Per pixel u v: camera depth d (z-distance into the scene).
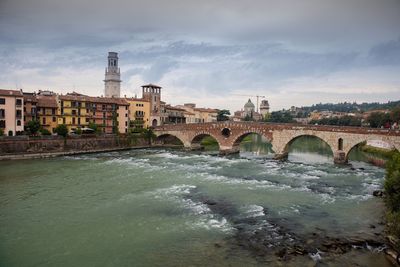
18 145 77.44
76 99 103.94
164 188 46.75
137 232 30.36
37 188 46.91
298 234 29.55
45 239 29.02
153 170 61.94
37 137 80.94
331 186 48.91
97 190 45.66
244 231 30.30
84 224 32.44
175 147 110.19
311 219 33.69
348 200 40.97
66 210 36.75
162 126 109.81
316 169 64.38
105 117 110.81
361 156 88.19
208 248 26.89
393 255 25.09
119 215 34.97
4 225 32.28
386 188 32.16
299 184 50.12
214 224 32.12
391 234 27.55
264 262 24.44
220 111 195.75
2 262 24.97
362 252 26.09
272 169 64.12
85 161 74.00
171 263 24.59
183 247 27.16
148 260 25.14
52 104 100.62
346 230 30.59
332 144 74.81
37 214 35.44
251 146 124.50
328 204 39.16
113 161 74.25
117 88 160.12
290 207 37.84
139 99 125.56
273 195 43.19
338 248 26.66
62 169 62.56
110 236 29.53
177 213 35.47
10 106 85.56
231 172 60.31
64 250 26.95
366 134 69.00
